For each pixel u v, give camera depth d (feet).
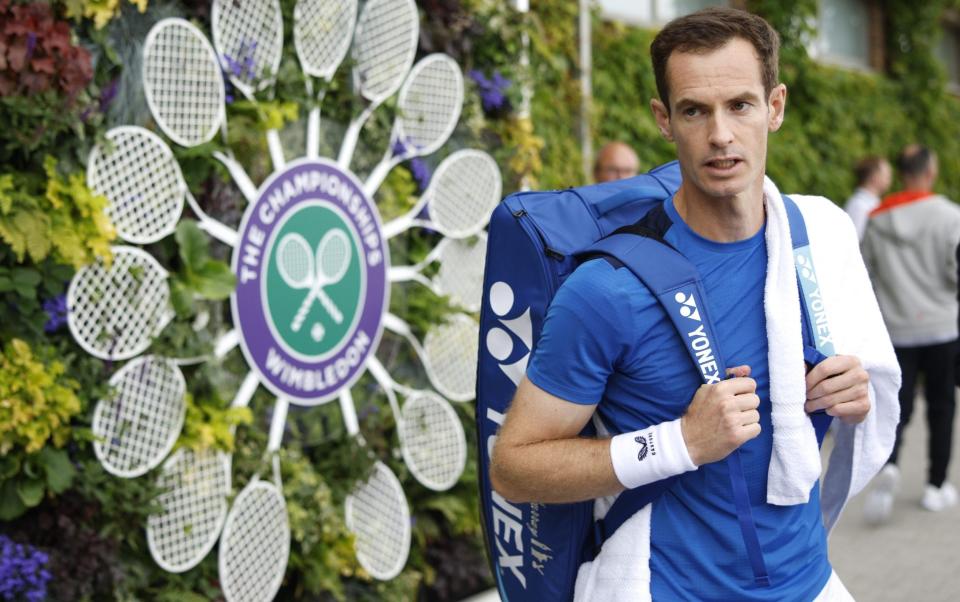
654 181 7.77
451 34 15.24
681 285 6.24
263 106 12.73
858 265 7.04
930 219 20.36
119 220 11.29
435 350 15.26
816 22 33.30
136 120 11.61
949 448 20.74
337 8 13.61
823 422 6.76
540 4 20.20
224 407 12.42
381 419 14.51
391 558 14.38
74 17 10.84
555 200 7.50
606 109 23.52
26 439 10.45
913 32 37.09
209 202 12.48
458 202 15.51
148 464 11.58
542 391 6.31
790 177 29.84
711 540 6.47
